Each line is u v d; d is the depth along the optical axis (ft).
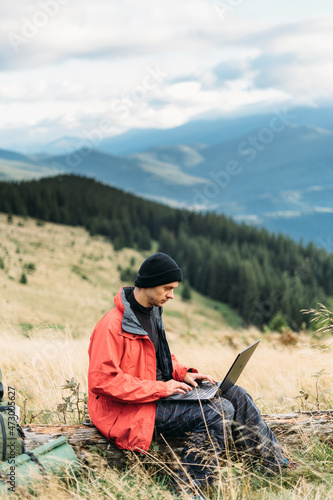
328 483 8.45
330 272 497.46
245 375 18.16
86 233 649.20
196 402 8.98
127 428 8.64
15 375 14.25
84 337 27.81
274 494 8.11
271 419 10.18
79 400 10.92
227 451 8.73
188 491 8.20
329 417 10.34
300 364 19.44
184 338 42.16
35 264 489.67
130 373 8.85
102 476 8.41
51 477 7.66
